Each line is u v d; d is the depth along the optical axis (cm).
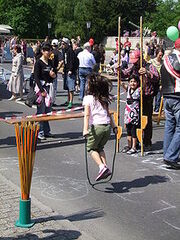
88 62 1361
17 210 490
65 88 1292
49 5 7800
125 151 794
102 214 516
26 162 439
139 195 583
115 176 660
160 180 648
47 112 885
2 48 3366
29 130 435
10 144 841
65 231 441
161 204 554
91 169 692
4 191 556
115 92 1695
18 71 1387
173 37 763
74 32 7606
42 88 855
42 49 859
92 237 441
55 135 917
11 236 425
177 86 688
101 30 7081
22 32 7006
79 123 1052
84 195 579
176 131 694
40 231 439
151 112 801
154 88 782
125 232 470
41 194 579
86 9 7338
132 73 765
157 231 475
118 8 7112
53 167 698
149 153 798
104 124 589
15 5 7038
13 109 1242
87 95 596
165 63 695
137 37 5216
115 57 2255
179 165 703
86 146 607
